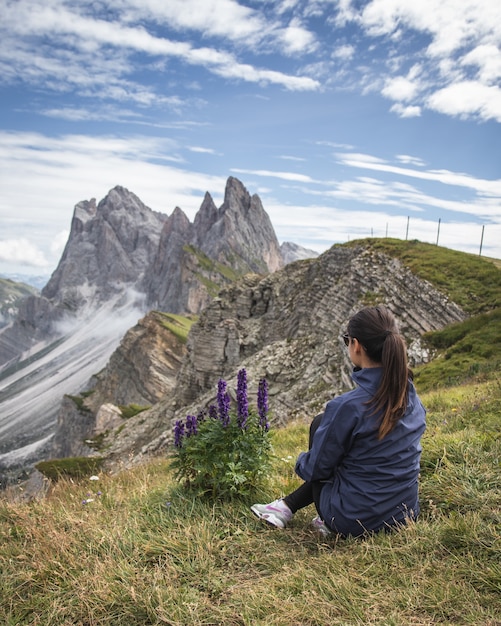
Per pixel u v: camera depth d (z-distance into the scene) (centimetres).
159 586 438
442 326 3456
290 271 6247
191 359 6412
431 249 4453
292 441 1229
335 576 431
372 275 4291
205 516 560
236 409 648
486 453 635
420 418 502
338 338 3878
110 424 9662
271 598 413
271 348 4684
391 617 369
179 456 628
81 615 423
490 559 431
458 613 370
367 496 477
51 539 533
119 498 684
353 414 476
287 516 550
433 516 519
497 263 4031
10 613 429
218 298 6562
